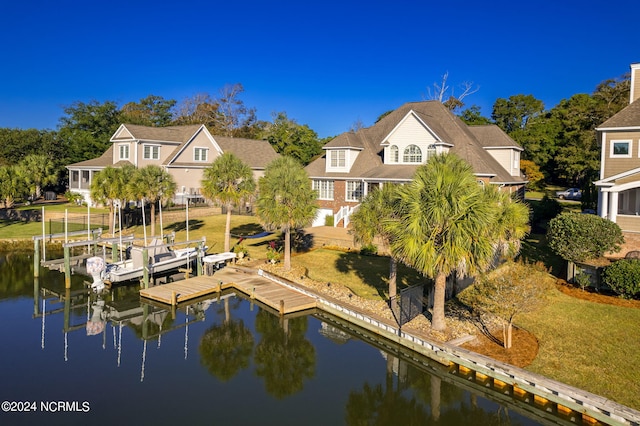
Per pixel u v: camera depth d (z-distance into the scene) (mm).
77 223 33688
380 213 15672
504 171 31969
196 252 23578
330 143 33312
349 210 31141
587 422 10031
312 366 13406
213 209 39688
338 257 23672
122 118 60594
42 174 48312
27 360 13469
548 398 10602
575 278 17734
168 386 12039
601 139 25406
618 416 9453
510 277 13219
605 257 20031
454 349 12516
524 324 14305
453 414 10914
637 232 20453
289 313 17469
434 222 12438
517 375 11133
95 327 16359
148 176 26469
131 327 16406
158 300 18906
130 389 11805
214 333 15883
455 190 12211
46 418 10312
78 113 57125
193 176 43781
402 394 11836
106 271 21344
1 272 23141
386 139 31562
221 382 12344
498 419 10688
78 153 54906
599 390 10422
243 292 19984
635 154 22781
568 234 17922
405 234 12773
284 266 21797
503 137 34625
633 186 20562
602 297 16297
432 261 12430
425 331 13969
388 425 10422
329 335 15766
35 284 21281
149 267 21469
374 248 24000
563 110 60031
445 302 16844
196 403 11180
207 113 80312
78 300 19250
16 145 51875
